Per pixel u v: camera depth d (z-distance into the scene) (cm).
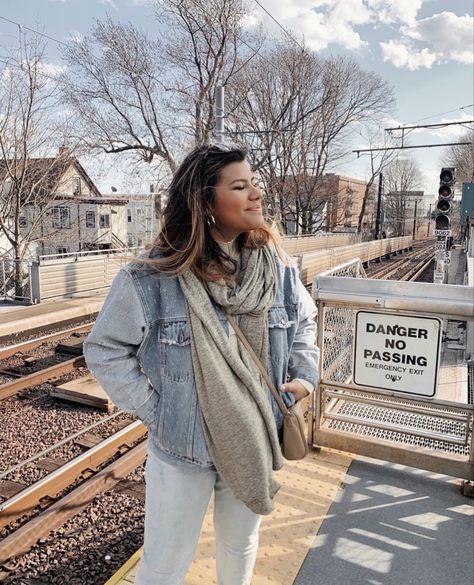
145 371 144
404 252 4203
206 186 136
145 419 142
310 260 1430
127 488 336
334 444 304
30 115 1581
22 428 426
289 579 207
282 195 3259
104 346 138
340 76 3241
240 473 139
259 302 144
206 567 214
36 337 809
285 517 245
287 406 157
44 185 1767
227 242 148
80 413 459
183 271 136
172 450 140
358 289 278
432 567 213
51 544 275
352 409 361
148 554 150
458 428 334
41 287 1065
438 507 254
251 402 141
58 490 333
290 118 3170
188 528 147
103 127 2347
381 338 277
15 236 1656
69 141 1775
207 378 134
